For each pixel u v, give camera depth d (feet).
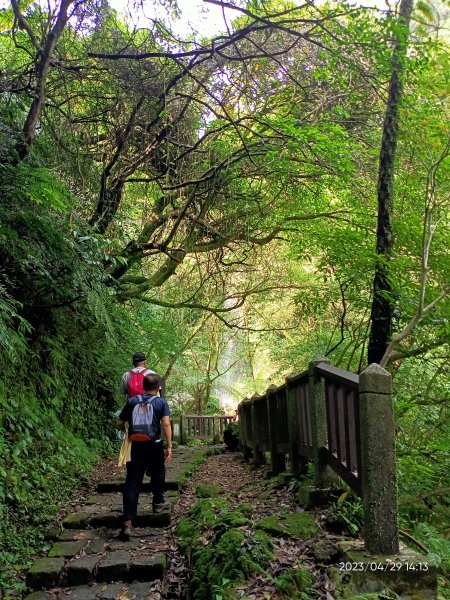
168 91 21.20
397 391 19.95
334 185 25.85
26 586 12.62
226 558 10.98
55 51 19.61
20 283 20.17
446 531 12.84
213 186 26.23
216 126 25.50
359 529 11.37
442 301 16.43
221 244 32.37
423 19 14.76
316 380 14.26
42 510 16.72
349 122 22.86
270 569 10.34
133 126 22.88
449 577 10.76
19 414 19.11
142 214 30.63
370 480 9.89
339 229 22.00
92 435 27.81
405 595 9.03
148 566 13.01
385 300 16.46
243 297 36.35
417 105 16.16
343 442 12.13
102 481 21.13
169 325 40.96
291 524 12.12
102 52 20.62
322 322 33.83
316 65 19.95
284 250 38.68
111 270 27.35
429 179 14.28
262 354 64.28
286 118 22.71
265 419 23.53
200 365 65.77
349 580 9.26
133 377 18.85
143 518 16.62
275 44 22.94
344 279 22.66
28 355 21.57
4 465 16.61
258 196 29.58
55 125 21.85
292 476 17.13
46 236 18.39
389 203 16.57
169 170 27.04
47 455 19.94
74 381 26.63
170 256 28.81
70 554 13.93
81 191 22.72
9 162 16.63
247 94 24.48
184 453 34.17
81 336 26.94
